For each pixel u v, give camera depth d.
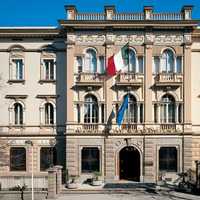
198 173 41.31
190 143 47.06
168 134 47.06
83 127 47.50
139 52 47.88
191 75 48.62
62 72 49.91
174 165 47.25
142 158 47.12
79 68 48.28
